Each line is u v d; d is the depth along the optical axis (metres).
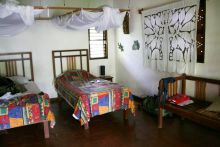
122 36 5.55
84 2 5.32
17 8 3.02
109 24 3.90
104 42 5.85
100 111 3.64
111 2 5.71
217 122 2.62
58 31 5.16
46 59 5.13
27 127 3.75
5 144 3.15
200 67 3.49
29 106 3.12
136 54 5.07
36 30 4.93
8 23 3.62
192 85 3.65
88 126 3.65
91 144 3.07
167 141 3.07
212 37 3.25
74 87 4.25
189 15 3.47
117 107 3.80
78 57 5.51
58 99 5.29
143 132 3.39
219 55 3.19
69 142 3.15
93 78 5.12
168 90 3.48
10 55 4.73
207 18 3.28
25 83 4.45
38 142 3.18
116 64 6.00
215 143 2.98
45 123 3.28
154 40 4.32
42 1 4.84
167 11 3.90
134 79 5.28
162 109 3.47
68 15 4.08
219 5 3.09
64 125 3.77
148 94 4.84
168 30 3.93
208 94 3.40
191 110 3.01
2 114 2.97
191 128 3.49
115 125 3.71
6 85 3.78
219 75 3.23
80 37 5.45
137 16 4.86
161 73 4.34
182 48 3.68
